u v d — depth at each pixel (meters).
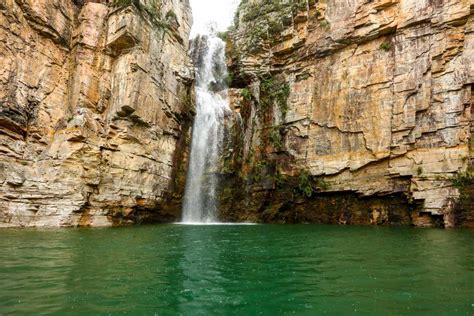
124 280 6.82
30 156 15.63
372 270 7.95
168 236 13.95
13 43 15.59
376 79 22.08
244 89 27.91
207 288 6.48
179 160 23.56
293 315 5.18
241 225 20.97
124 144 18.81
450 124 19.16
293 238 13.93
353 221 22.19
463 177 18.30
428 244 11.99
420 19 20.72
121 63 19.09
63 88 17.86
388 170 21.02
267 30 27.59
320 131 24.02
